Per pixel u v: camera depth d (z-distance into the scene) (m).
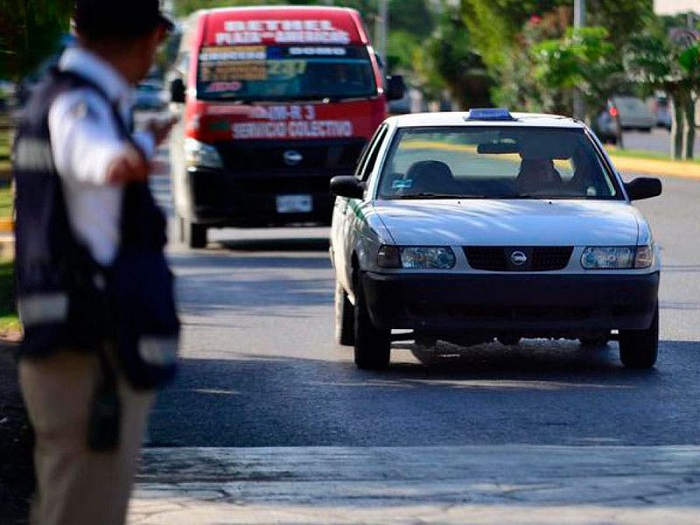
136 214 13.89
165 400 34.41
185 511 22.52
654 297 36.91
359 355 38.06
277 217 69.62
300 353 41.34
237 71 70.12
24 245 13.88
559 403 33.81
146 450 28.08
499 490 24.09
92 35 14.29
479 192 39.50
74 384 14.08
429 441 29.81
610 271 36.44
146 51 14.55
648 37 132.38
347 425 31.47
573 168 40.16
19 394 32.66
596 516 22.17
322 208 69.75
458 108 185.00
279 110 69.50
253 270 62.94
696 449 28.05
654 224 80.62
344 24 71.69
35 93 13.87
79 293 13.77
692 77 127.94
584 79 138.50
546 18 150.00
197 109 69.56
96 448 13.99
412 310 36.41
